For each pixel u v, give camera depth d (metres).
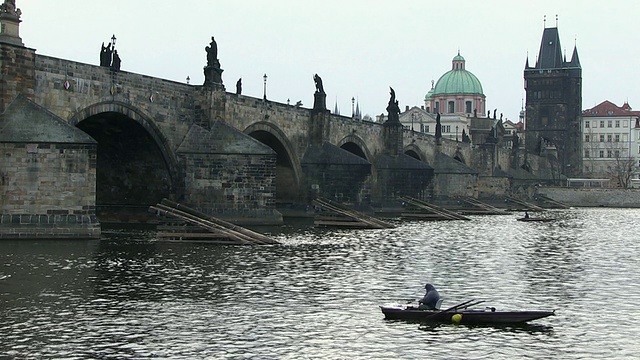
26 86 79.31
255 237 83.00
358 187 136.88
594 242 98.00
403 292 52.31
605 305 48.88
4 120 76.56
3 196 75.88
